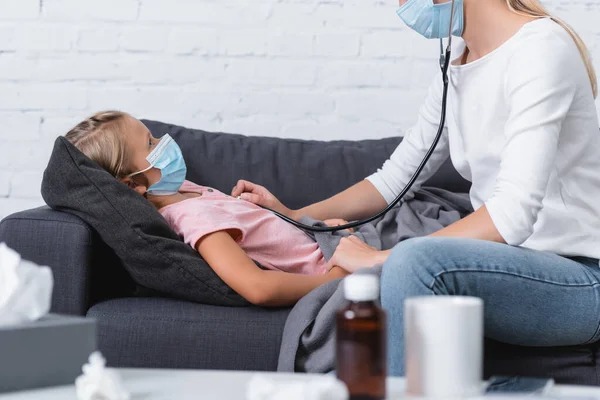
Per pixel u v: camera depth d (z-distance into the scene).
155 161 1.66
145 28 2.42
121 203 1.49
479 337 0.72
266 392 0.65
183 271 1.49
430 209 1.88
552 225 1.34
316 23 2.46
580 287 1.22
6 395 0.70
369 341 0.70
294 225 1.76
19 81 2.41
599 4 2.46
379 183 1.87
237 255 1.51
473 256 1.15
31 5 2.40
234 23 2.44
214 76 2.45
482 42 1.46
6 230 1.48
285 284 1.48
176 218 1.59
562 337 1.25
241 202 1.74
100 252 1.55
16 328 0.72
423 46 2.47
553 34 1.34
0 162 2.40
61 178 1.51
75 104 2.42
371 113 2.48
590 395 0.75
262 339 1.44
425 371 0.71
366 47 2.47
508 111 1.39
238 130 2.46
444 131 1.80
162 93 2.43
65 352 0.75
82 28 2.41
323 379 0.73
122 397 0.68
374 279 0.72
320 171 2.04
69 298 1.47
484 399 0.70
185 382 0.77
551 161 1.28
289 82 2.46
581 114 1.35
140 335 1.43
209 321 1.45
